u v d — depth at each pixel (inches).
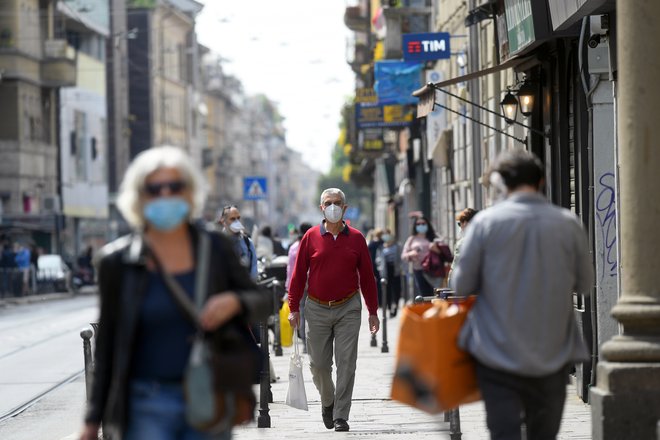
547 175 1588.3
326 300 1135.6
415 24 3336.6
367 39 5014.8
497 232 613.0
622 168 781.9
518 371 609.3
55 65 5915.4
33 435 1263.5
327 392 1159.6
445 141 2982.3
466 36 2466.8
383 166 5113.2
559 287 613.0
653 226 768.3
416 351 642.2
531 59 1587.1
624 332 774.5
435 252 2239.2
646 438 750.5
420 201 3836.1
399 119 3722.9
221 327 526.0
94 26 6791.3
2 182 5580.7
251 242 1332.4
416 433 1112.2
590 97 1279.5
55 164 6151.6
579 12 1150.3
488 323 616.1
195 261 529.7
